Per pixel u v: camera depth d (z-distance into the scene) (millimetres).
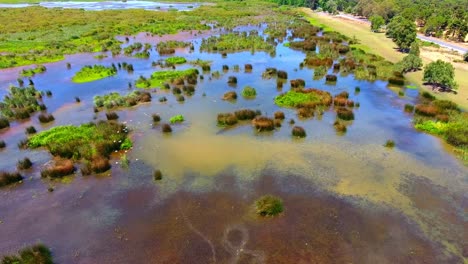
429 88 36969
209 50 53500
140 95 34281
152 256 15758
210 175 21688
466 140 24766
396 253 15781
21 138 26812
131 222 17875
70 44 56281
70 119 30109
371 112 31203
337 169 22172
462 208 18656
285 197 19562
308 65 46156
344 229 17203
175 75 40656
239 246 16203
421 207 18719
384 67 43500
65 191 20375
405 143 25578
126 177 21641
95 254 15930
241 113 29344
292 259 15477
